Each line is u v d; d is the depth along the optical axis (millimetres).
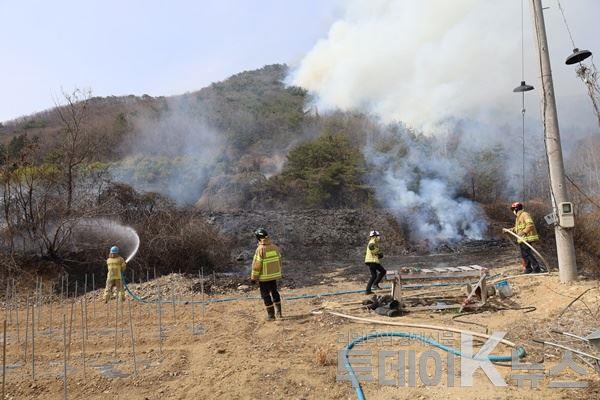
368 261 9930
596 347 4855
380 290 10531
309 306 9320
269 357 6102
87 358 6348
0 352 6695
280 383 5168
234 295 10953
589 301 7195
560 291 7977
